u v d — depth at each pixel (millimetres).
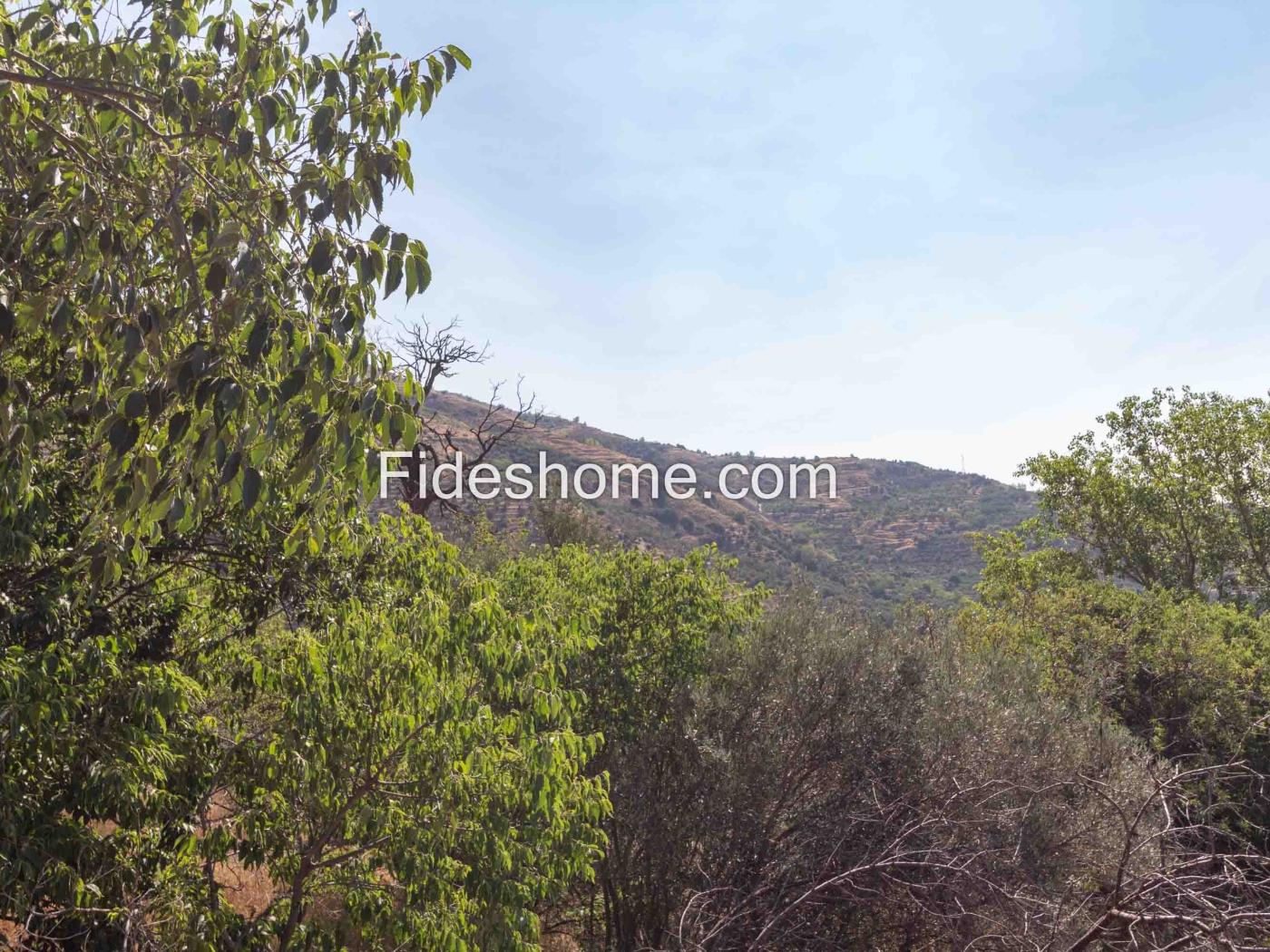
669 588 10539
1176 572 29516
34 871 4688
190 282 3754
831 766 9766
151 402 3080
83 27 4738
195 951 5156
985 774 9211
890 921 8969
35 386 5223
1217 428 27844
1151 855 8461
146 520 3428
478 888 5848
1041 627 17734
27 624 5781
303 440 3381
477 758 5844
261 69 4242
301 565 7074
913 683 10430
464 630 5969
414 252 3736
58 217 3705
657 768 9695
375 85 4098
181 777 5570
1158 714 15719
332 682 5500
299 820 5762
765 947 7848
